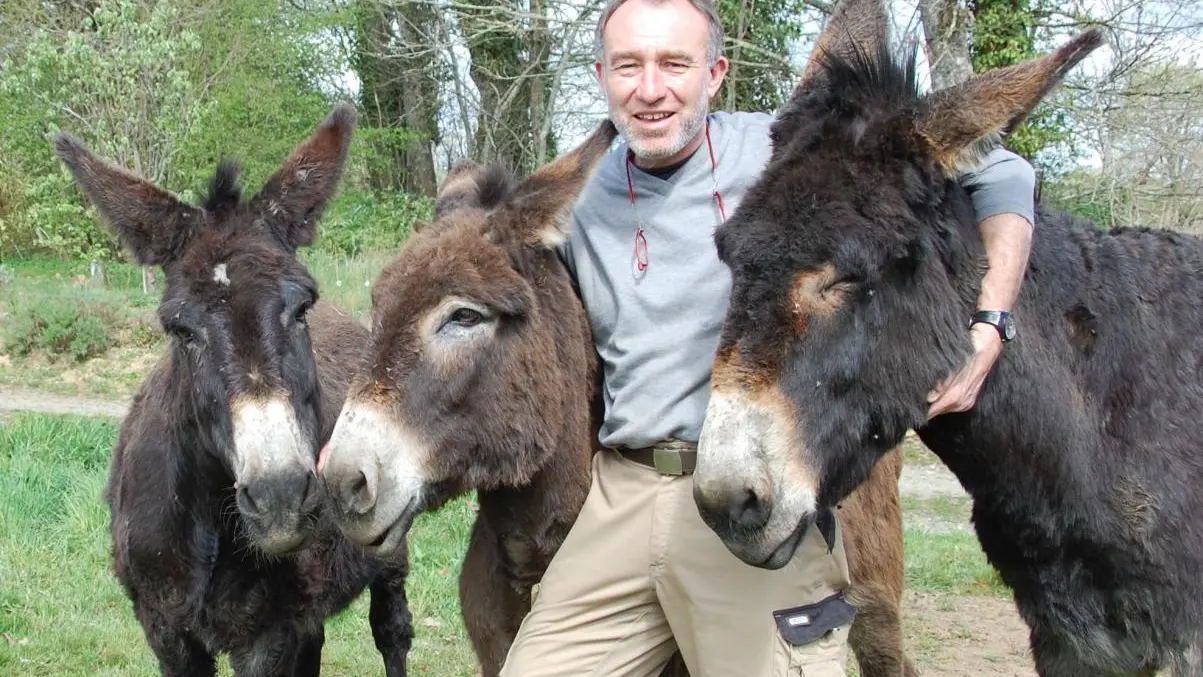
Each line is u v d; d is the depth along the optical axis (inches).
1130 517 107.0
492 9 655.1
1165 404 109.7
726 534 88.1
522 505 116.1
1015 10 530.3
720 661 103.5
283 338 136.9
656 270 109.0
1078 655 114.6
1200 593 106.5
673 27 105.3
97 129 642.8
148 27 650.2
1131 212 544.4
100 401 489.1
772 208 90.5
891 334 90.6
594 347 120.1
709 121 114.9
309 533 133.0
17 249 811.4
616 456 111.1
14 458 326.0
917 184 90.7
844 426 91.2
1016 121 88.7
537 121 826.2
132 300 601.6
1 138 759.1
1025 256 99.0
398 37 808.9
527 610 122.0
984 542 119.2
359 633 224.4
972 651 224.1
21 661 191.6
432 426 104.6
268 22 842.8
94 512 273.3
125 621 216.8
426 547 264.5
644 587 106.8
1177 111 537.0
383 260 676.7
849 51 110.6
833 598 106.5
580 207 116.4
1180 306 115.1
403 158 975.6
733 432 86.7
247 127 815.7
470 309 105.5
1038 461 105.7
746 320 89.0
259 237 145.1
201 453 141.7
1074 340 110.0
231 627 150.9
